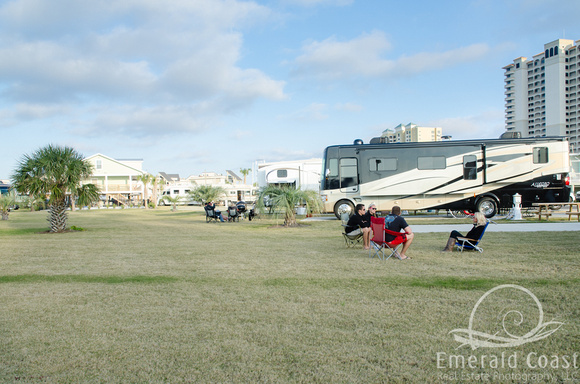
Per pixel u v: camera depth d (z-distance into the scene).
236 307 4.98
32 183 16.02
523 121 106.31
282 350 3.68
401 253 8.20
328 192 17.78
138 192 61.84
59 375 3.27
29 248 10.88
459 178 17.06
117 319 4.61
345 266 7.43
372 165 17.55
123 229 17.34
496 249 8.76
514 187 16.84
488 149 16.95
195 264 7.98
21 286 6.25
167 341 3.94
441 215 20.09
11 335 4.15
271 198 16.55
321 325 4.29
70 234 15.32
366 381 3.09
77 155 17.19
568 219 15.16
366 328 4.17
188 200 55.31
